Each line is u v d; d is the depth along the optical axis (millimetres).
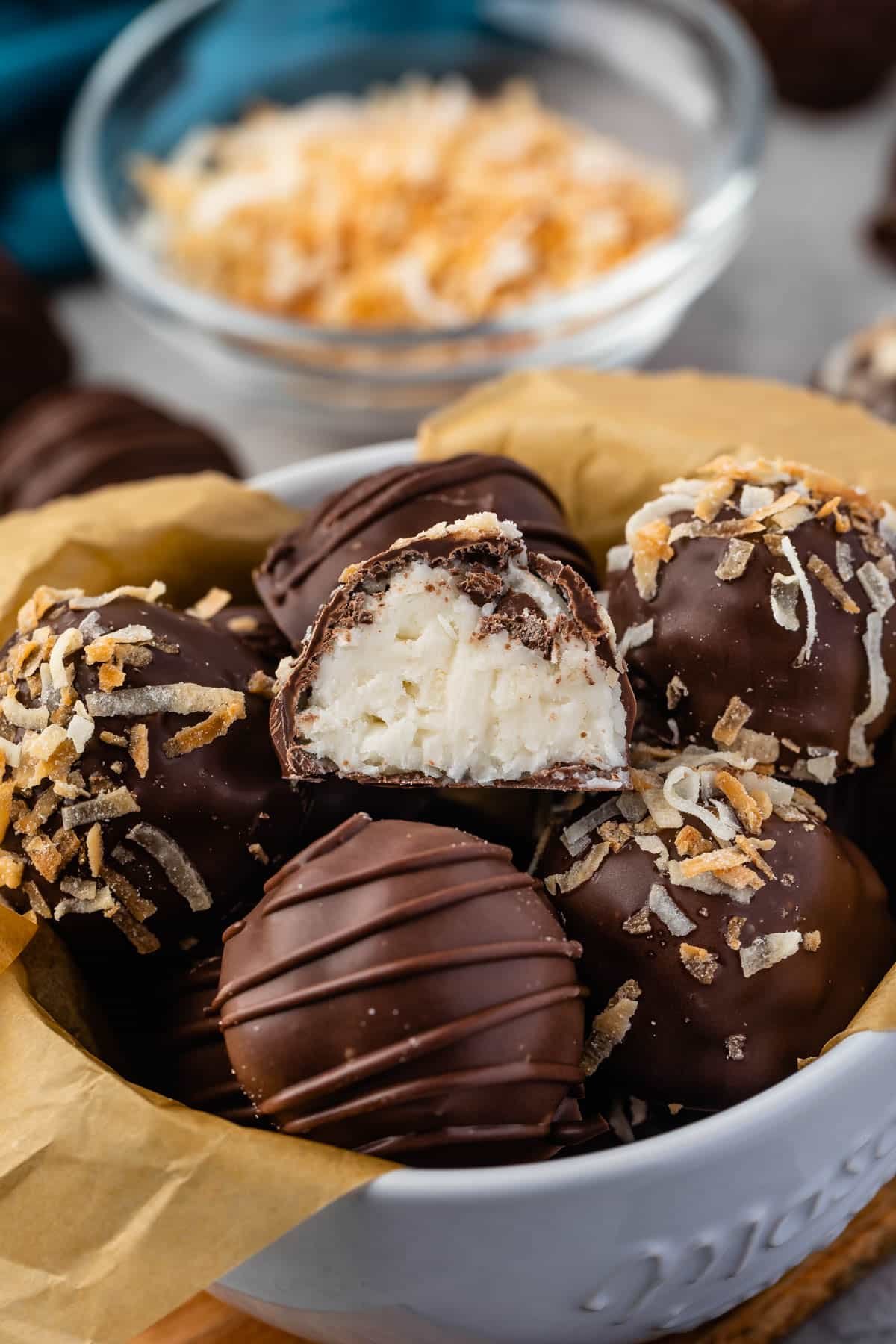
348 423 413
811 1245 203
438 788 208
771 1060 194
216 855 203
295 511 244
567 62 480
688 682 208
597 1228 177
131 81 462
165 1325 218
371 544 214
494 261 398
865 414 243
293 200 421
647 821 200
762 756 207
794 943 193
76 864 200
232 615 225
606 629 200
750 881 194
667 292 400
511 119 457
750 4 485
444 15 481
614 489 238
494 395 253
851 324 445
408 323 396
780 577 205
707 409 245
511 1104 180
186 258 420
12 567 227
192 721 204
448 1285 181
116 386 425
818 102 507
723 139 436
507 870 188
